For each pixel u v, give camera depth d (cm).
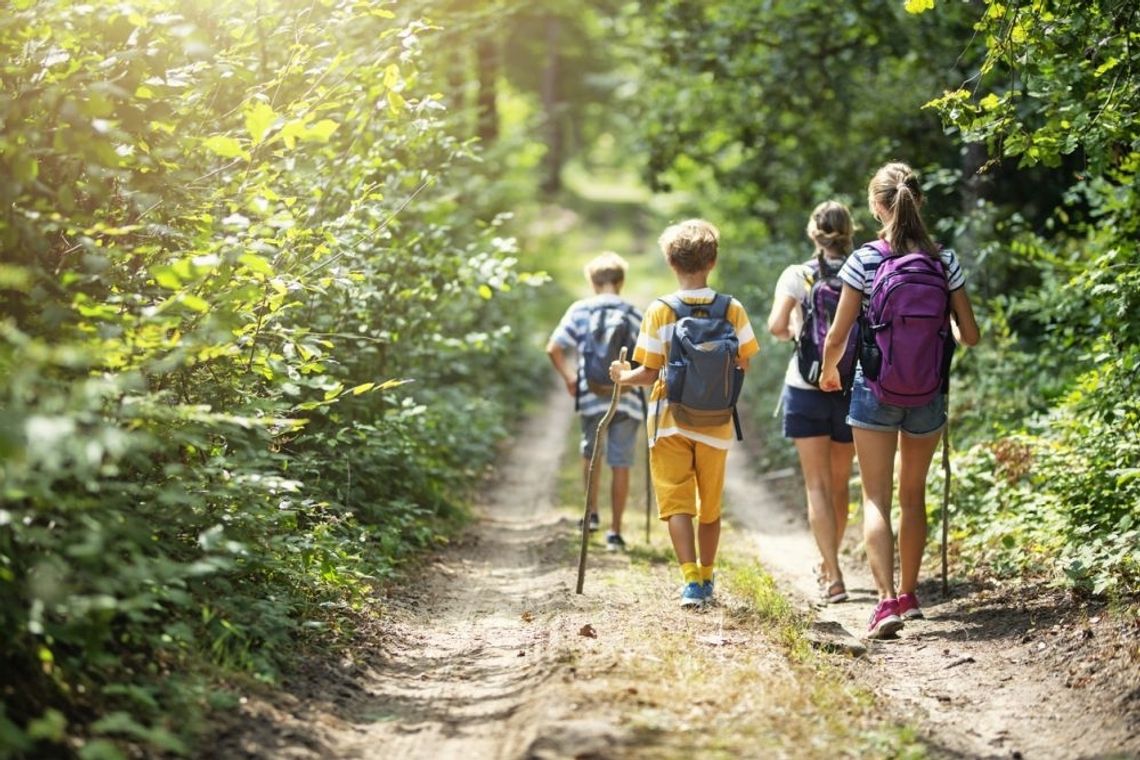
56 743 357
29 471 366
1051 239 1209
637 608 623
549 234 3050
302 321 729
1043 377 932
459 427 1170
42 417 334
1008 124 665
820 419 706
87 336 438
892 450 618
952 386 1005
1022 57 643
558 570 777
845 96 1364
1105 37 658
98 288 492
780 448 1335
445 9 995
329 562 595
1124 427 688
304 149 755
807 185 1493
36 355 347
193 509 497
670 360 621
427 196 1027
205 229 522
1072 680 509
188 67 525
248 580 548
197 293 507
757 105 1468
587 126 4584
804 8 1280
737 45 1361
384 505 812
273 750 400
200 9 563
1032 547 693
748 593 669
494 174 1820
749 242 1892
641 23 1609
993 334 1050
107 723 362
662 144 1584
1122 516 646
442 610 661
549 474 1350
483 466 1316
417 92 930
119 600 440
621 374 649
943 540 696
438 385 1295
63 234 489
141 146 499
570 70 3547
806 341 687
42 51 460
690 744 401
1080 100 688
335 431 774
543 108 3075
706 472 633
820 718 444
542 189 4156
